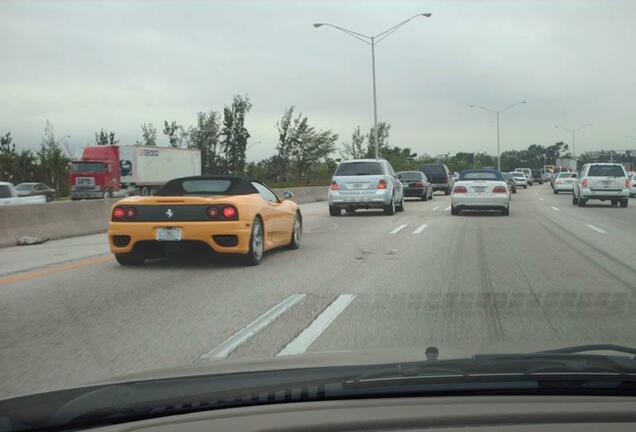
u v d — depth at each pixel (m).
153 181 45.84
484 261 11.13
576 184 29.48
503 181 22.39
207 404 2.76
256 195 11.01
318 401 2.76
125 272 10.16
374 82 41.66
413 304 7.55
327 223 19.69
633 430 2.42
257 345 5.82
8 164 49.94
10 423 2.72
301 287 8.75
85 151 43.50
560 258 11.48
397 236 15.48
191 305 7.63
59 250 13.70
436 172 44.66
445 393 2.78
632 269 10.18
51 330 6.48
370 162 22.72
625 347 3.43
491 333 6.14
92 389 2.99
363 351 3.50
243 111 61.31
